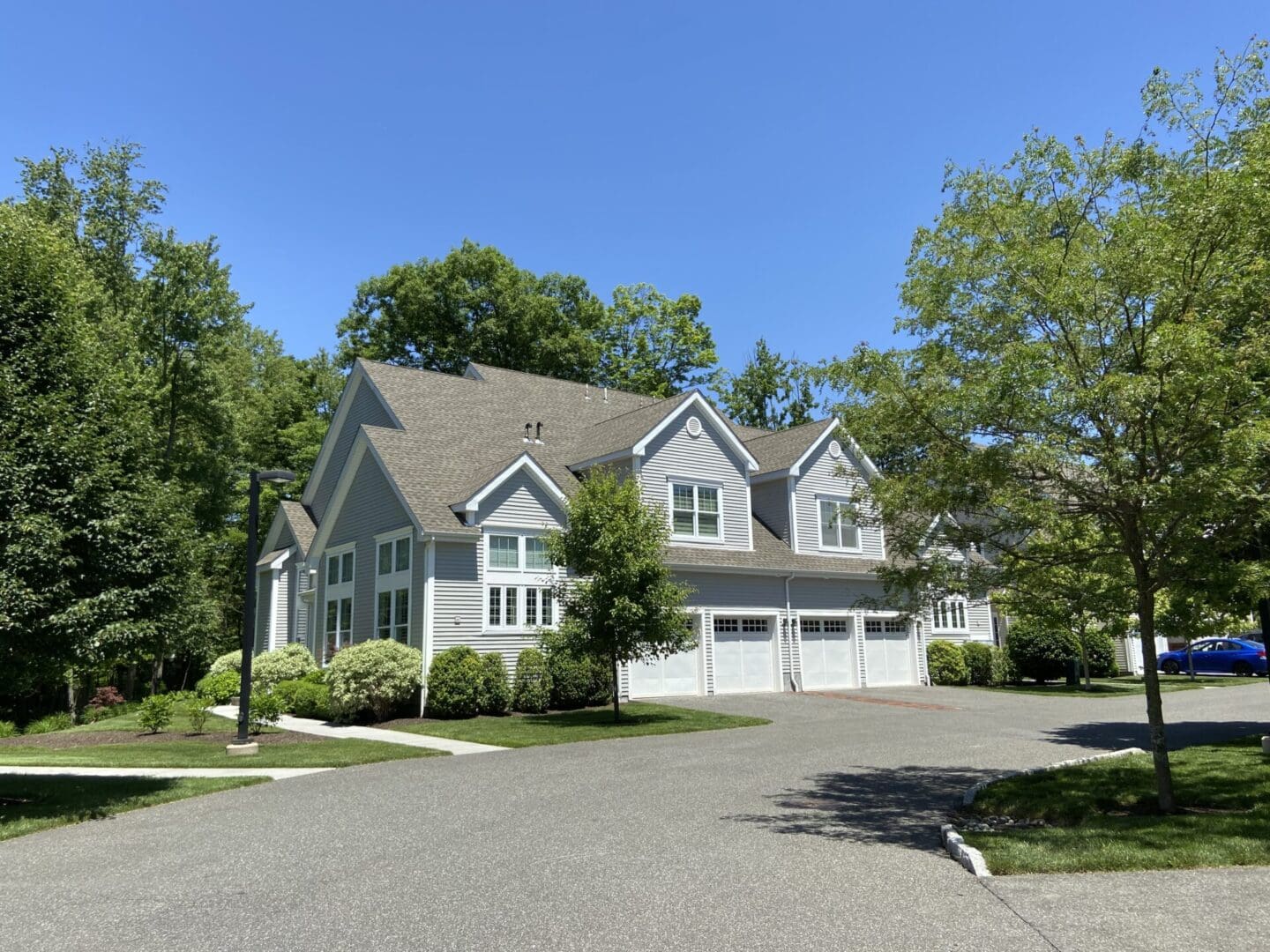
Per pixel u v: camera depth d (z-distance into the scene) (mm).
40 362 12312
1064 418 8641
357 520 24906
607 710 21422
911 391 9906
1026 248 9398
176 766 14430
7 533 10836
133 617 12391
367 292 47531
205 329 34906
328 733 18344
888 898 6445
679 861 7594
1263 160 8758
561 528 22719
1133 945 5320
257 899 6730
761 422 55344
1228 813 9242
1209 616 10750
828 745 15391
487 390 29578
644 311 53219
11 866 8109
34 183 32812
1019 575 9969
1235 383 7879
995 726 18125
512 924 6000
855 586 28953
